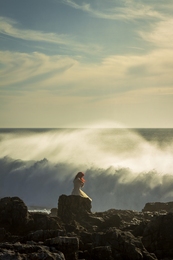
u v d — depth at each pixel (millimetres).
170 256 9141
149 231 9570
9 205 10789
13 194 35875
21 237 9648
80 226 10695
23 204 10875
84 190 33375
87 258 8703
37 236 9352
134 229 10125
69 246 8578
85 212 11508
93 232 10086
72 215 11344
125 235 9188
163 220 9602
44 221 10469
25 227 10445
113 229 9500
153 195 31438
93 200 32812
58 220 10945
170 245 9297
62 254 8039
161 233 9438
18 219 10555
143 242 9414
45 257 7738
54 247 8469
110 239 9117
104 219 11289
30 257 7723
